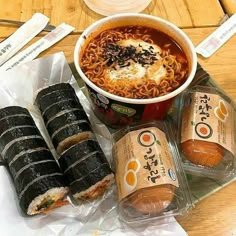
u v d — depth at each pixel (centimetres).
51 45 42
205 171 33
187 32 43
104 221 31
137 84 34
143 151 31
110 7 45
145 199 30
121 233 30
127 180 31
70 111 35
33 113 37
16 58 41
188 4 46
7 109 35
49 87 36
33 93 38
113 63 35
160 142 32
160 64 35
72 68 40
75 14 45
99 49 36
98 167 32
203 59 41
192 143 33
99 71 35
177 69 35
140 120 35
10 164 32
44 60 39
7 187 32
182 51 36
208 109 34
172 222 31
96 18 44
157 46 36
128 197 30
